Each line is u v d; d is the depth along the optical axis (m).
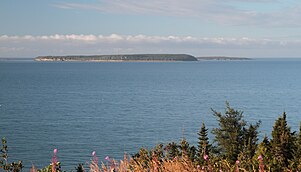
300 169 7.50
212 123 83.19
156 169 6.41
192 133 70.88
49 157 53.50
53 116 91.44
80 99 129.25
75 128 76.38
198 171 6.59
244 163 7.62
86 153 56.06
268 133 70.25
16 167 7.43
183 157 6.87
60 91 157.75
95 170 6.29
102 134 70.56
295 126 79.44
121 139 66.31
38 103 116.88
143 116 92.81
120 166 6.43
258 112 99.12
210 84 199.12
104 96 140.12
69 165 48.16
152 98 134.62
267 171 7.15
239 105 113.88
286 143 14.85
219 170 6.84
